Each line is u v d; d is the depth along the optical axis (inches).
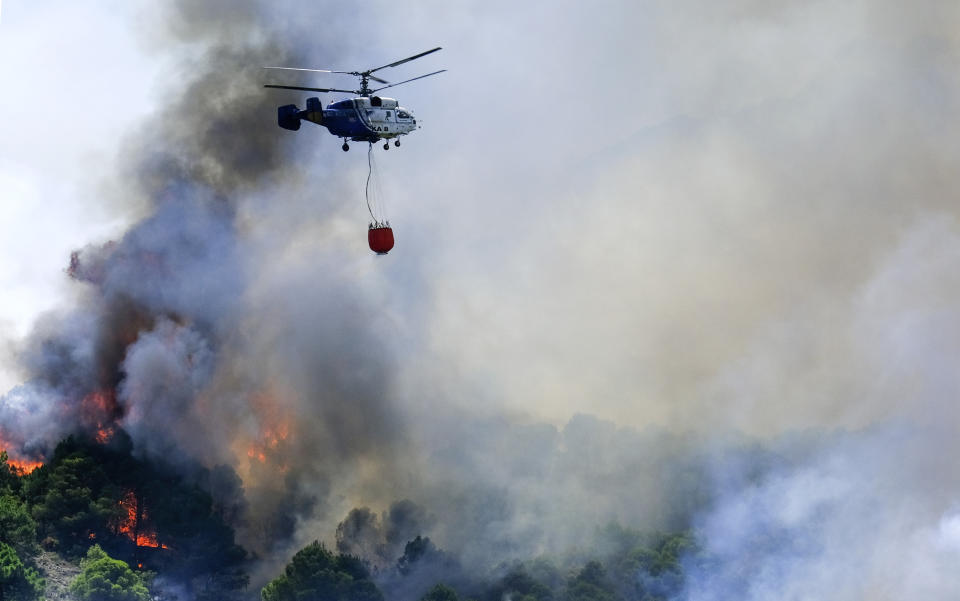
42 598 4522.6
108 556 5315.0
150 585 5433.1
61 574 5054.1
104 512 5536.4
